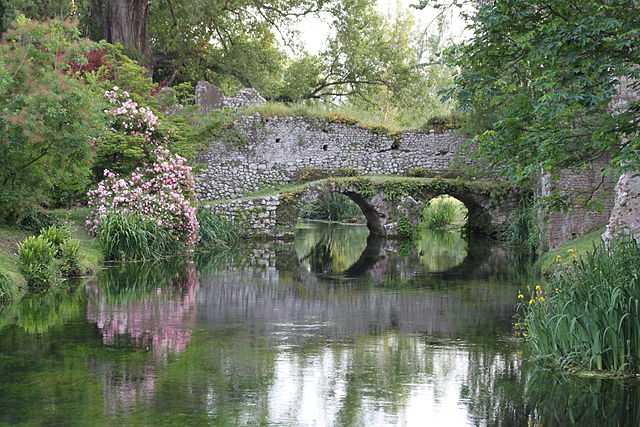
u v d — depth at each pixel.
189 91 34.56
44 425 7.11
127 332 11.10
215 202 27.11
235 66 36.44
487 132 9.68
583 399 8.13
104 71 23.58
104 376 8.76
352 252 24.00
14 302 13.12
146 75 30.47
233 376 8.86
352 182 28.00
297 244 26.14
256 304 13.86
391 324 12.12
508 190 28.59
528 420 7.52
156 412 7.52
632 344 8.93
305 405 7.83
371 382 8.71
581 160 9.41
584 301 9.11
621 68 8.27
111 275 16.66
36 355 9.64
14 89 15.45
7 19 22.84
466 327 11.88
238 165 28.47
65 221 18.89
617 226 13.52
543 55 8.63
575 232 18.91
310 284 16.67
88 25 31.23
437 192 28.55
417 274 18.59
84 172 17.77
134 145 20.86
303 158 29.27
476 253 23.73
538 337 9.54
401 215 28.45
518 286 16.42
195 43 35.59
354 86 39.56
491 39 9.21
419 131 30.11
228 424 7.21
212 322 12.05
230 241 25.83
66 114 15.66
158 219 20.03
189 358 9.66
